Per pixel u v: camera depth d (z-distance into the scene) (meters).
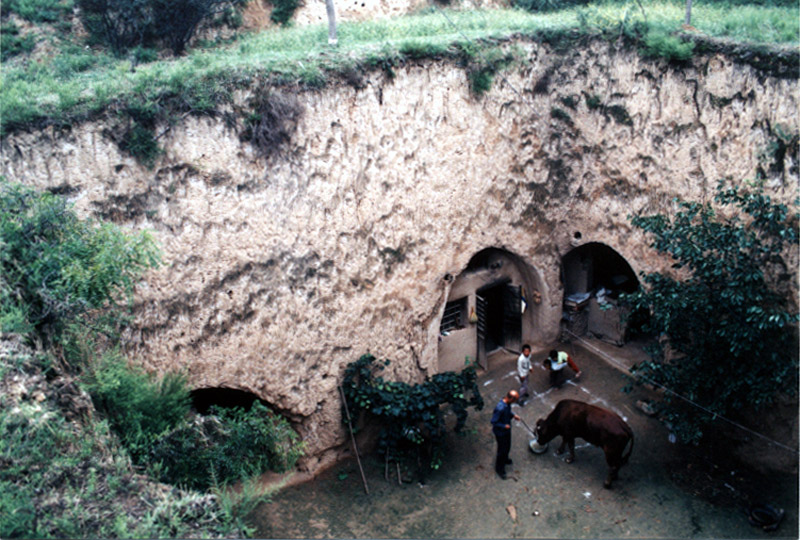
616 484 11.36
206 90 9.89
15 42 13.73
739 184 11.66
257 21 16.00
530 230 14.23
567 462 11.88
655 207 13.09
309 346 11.35
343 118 11.09
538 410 13.30
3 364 6.64
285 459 10.98
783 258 10.88
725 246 10.59
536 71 13.36
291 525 10.62
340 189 11.23
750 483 11.29
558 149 13.99
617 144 13.34
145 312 9.76
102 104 9.33
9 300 7.28
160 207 9.77
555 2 17.33
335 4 16.83
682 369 11.30
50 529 5.62
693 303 10.69
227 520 6.30
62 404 6.95
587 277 15.66
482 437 12.60
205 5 14.25
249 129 10.21
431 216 12.60
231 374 10.70
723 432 12.09
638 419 12.94
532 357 15.11
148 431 8.34
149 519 5.80
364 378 11.84
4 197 8.13
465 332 14.42
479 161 13.05
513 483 11.45
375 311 12.12
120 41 14.27
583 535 10.36
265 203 10.51
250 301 10.64
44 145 9.03
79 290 7.65
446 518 10.78
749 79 11.27
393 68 11.56
